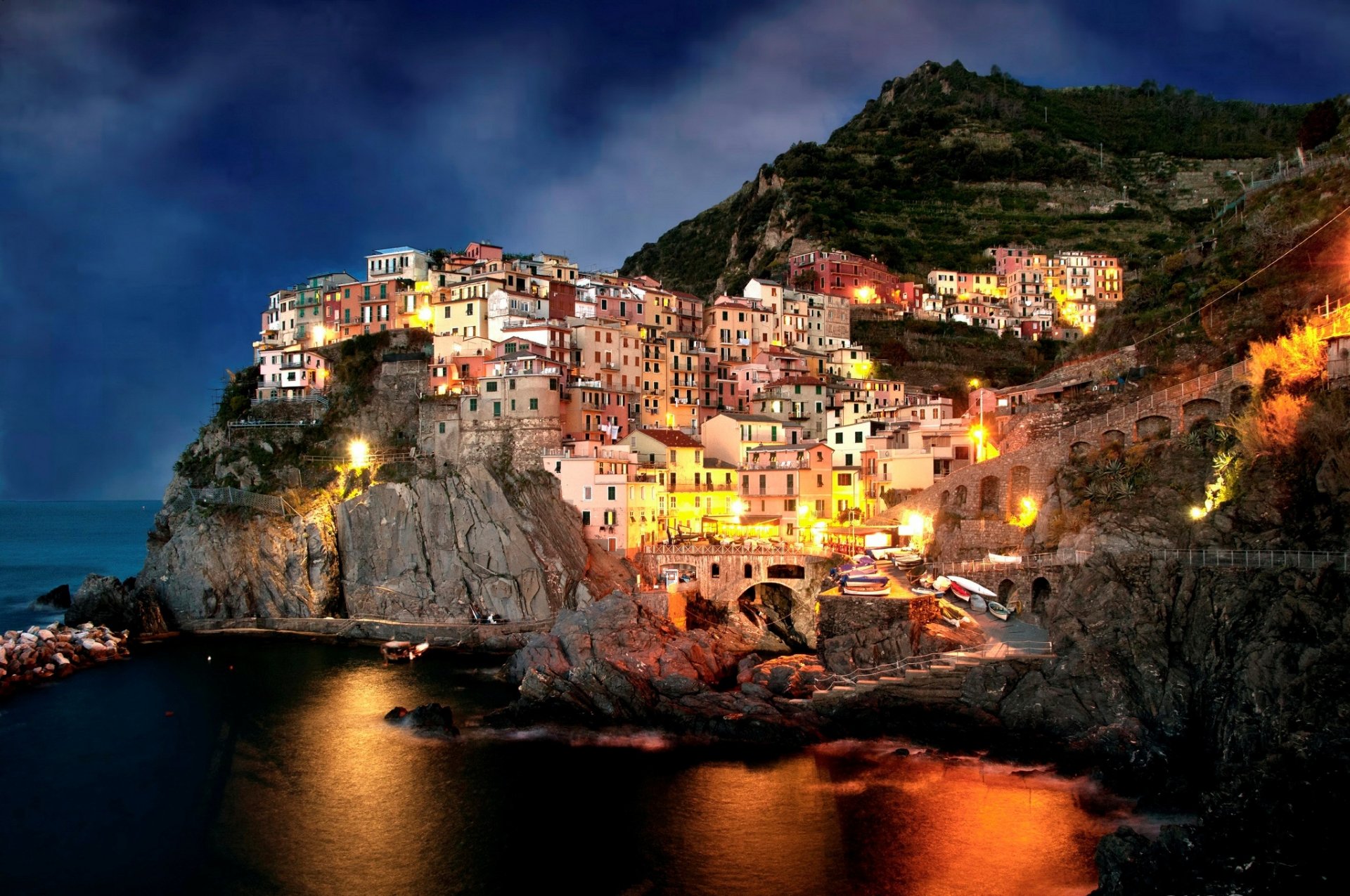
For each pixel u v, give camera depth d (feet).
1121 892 152.87
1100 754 220.02
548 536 375.86
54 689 309.22
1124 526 271.69
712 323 553.23
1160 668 225.76
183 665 337.31
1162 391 309.01
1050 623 258.37
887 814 206.08
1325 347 260.83
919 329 624.18
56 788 229.66
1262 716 191.62
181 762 245.45
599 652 283.79
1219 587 227.40
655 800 218.18
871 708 251.19
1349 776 157.69
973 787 215.92
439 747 251.80
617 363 487.20
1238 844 156.04
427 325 508.53
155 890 184.03
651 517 408.67
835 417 474.90
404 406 460.55
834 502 424.05
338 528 404.16
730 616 355.36
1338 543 217.97
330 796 223.71
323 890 183.21
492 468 400.67
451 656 346.95
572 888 181.68
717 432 461.78
